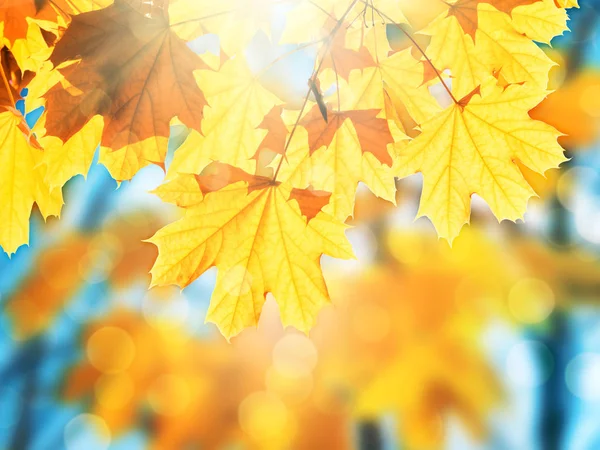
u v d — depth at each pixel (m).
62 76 0.37
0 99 0.42
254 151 0.42
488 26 0.43
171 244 0.41
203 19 0.39
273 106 0.41
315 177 0.44
